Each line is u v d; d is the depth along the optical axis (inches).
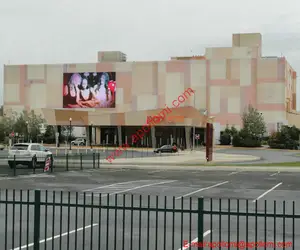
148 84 4722.0
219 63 4660.4
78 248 370.3
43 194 745.0
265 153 3024.1
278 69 4569.4
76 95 4808.1
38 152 1322.6
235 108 4640.8
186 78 4692.4
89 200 681.6
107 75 4763.8
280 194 795.4
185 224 481.4
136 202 656.4
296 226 477.4
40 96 4879.4
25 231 437.4
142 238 409.7
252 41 4948.3
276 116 4569.4
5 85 4958.2
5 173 1206.9
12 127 3853.3
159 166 1594.5
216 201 680.4
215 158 2187.5
